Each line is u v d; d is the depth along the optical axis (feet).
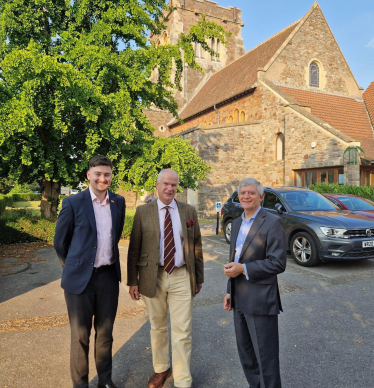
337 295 17.46
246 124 64.85
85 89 27.61
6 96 28.76
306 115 55.52
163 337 10.05
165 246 9.71
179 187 35.60
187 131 65.36
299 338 12.57
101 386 9.41
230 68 96.07
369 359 11.03
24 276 20.77
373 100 75.36
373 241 22.33
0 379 9.86
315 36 72.49
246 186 8.59
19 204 108.68
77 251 8.98
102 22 31.83
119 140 33.30
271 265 7.91
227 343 12.25
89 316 9.14
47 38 33.27
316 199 27.99
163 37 121.29
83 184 37.93
